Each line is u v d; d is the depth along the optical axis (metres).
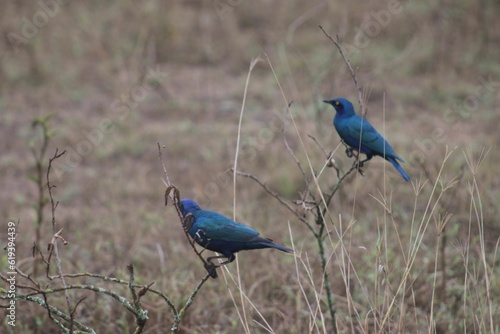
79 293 12.00
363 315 11.11
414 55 25.72
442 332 11.04
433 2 28.42
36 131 21.52
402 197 15.95
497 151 18.72
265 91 24.03
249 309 11.55
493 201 14.93
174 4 29.19
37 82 24.89
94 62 26.38
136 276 12.44
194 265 13.24
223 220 7.83
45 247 14.01
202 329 11.32
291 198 16.55
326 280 8.95
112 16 28.58
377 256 8.60
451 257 12.91
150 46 26.31
